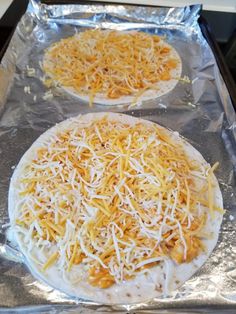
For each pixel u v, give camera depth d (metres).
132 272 0.18
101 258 0.18
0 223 0.20
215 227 0.21
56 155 0.22
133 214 0.19
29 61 0.32
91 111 0.28
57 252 0.19
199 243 0.20
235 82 0.32
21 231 0.19
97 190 0.20
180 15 0.37
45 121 0.27
